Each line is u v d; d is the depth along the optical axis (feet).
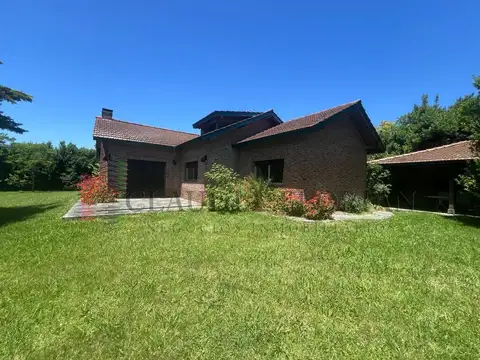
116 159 47.06
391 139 78.74
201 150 45.55
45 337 7.69
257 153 40.47
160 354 7.00
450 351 7.27
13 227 22.41
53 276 12.11
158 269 13.14
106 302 9.73
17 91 32.71
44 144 98.58
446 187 48.29
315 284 11.56
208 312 9.10
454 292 11.04
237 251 16.34
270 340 7.61
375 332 8.09
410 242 19.48
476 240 20.83
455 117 63.46
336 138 37.63
